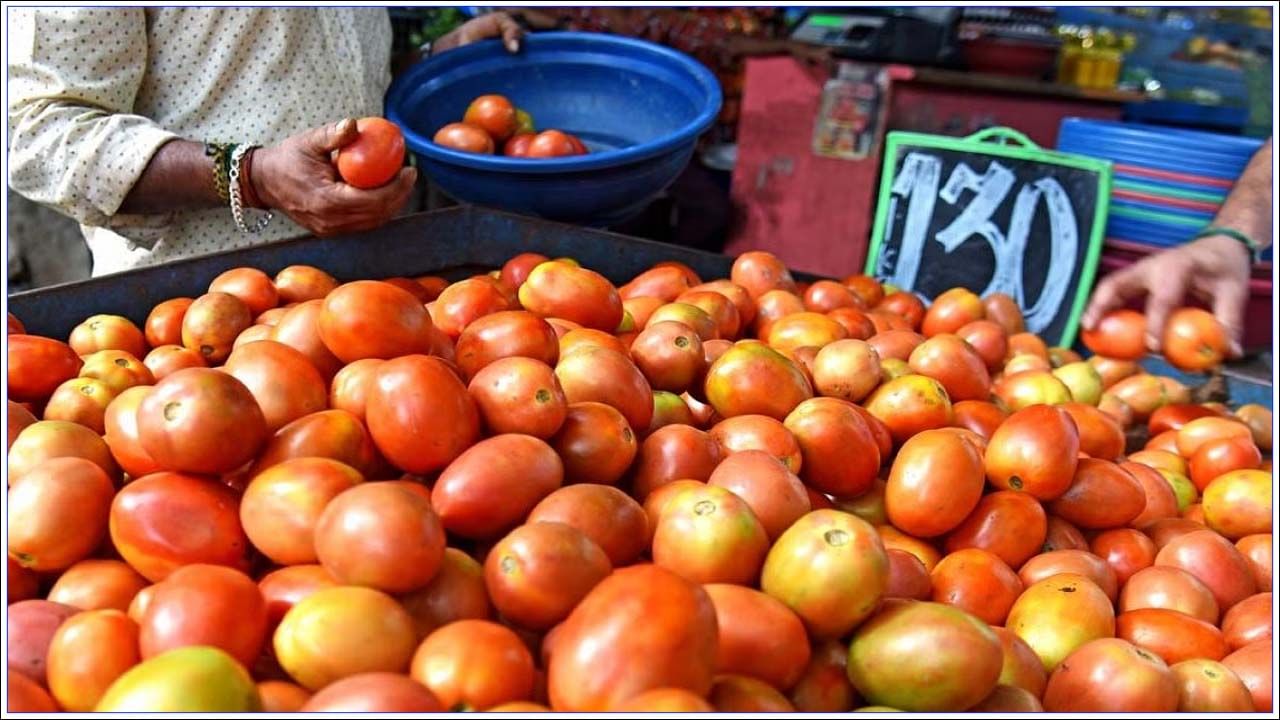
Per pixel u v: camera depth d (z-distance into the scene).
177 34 2.41
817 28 4.78
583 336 1.71
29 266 4.51
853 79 4.50
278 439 1.32
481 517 1.25
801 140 4.66
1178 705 1.25
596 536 1.22
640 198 2.78
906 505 1.50
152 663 0.96
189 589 1.05
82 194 2.25
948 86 4.52
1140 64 5.59
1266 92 5.23
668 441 1.46
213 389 1.24
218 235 2.56
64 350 1.68
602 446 1.39
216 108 2.49
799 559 1.16
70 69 2.25
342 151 2.12
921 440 1.53
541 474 1.28
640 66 3.23
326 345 1.58
